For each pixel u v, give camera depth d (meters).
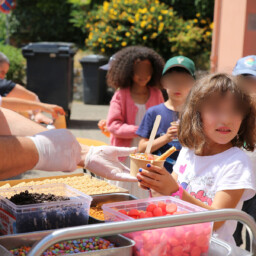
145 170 1.66
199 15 13.29
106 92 12.35
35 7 16.44
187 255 1.41
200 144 1.96
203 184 1.95
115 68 3.72
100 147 1.80
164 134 3.17
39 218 1.52
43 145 1.50
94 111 10.97
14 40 16.52
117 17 12.27
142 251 1.38
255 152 2.53
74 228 1.13
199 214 1.31
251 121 1.96
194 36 11.96
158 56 3.75
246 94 1.87
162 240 1.37
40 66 9.27
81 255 1.30
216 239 1.54
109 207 1.56
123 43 12.05
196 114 1.91
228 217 1.36
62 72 9.27
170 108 3.22
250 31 7.34
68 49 9.20
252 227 1.39
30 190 1.77
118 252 1.34
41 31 16.44
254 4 7.24
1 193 1.74
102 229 1.17
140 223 1.21
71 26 16.27
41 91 9.37
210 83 1.86
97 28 12.82
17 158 1.43
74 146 1.60
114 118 3.63
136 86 3.74
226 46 7.96
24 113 3.36
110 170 1.77
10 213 1.54
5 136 1.47
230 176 1.86
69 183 2.65
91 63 11.70
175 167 2.17
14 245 1.39
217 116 1.82
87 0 15.20
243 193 1.88
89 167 1.77
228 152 1.95
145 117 3.25
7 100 2.79
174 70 3.23
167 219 1.26
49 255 1.34
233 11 7.66
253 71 2.97
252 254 1.42
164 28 12.05
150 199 1.62
